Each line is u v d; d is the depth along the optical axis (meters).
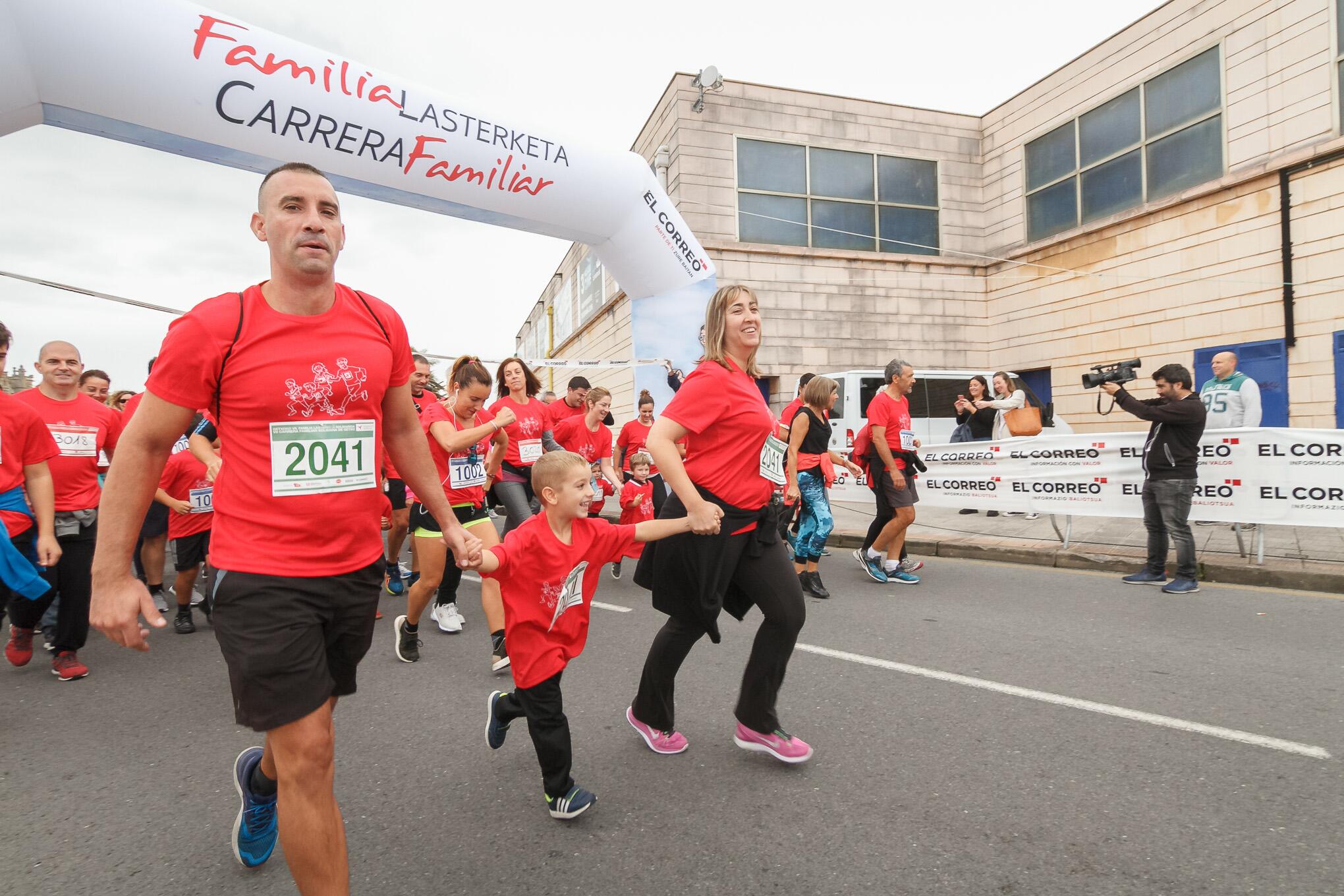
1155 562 5.76
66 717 3.62
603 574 7.07
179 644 5.00
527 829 2.46
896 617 5.03
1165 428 5.49
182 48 4.28
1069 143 13.59
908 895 2.04
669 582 2.79
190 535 5.23
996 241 15.12
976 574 6.45
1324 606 4.95
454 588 5.05
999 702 3.43
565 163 5.98
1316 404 10.12
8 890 2.18
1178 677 3.68
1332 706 3.28
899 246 14.85
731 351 2.74
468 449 4.46
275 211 1.77
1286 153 10.44
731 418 2.63
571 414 6.99
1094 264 13.05
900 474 5.94
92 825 2.57
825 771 2.80
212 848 2.42
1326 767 2.71
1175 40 11.81
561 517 2.50
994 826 2.38
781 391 13.90
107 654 4.75
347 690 2.02
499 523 11.00
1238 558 6.07
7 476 3.75
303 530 1.77
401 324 2.05
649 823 2.46
